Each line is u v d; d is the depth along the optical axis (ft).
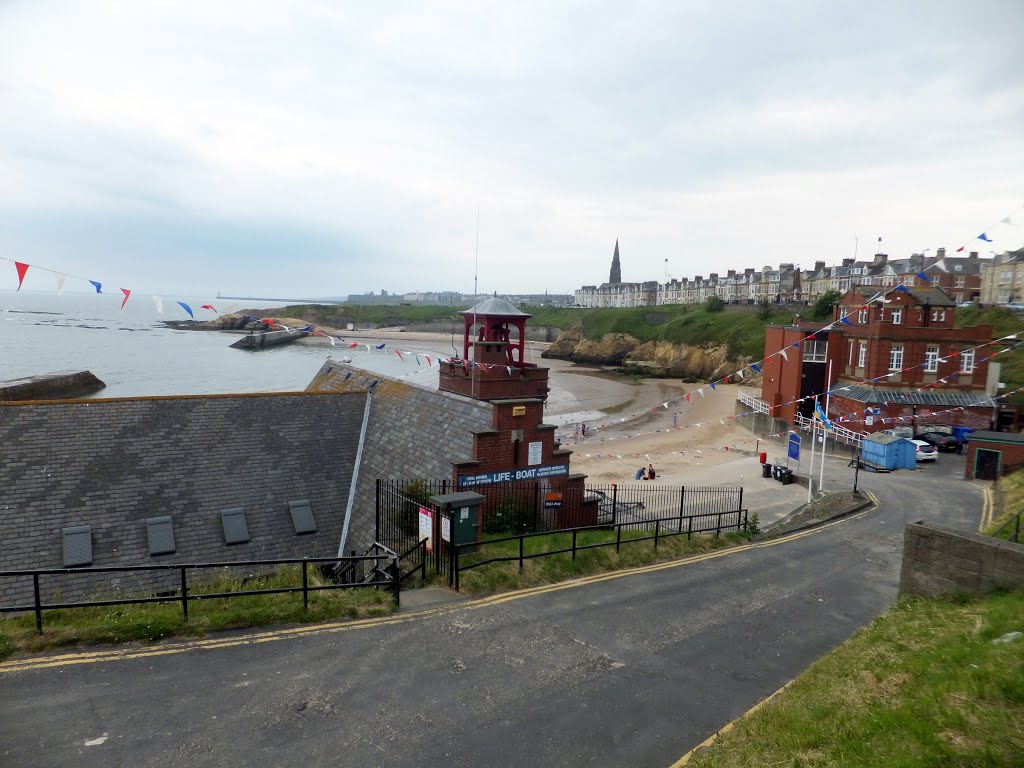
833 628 39.52
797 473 123.13
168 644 31.19
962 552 36.45
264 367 292.81
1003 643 27.66
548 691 29.45
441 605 39.37
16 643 29.25
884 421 145.79
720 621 39.73
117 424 56.39
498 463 55.67
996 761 19.74
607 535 57.36
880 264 343.05
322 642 32.83
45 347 353.51
